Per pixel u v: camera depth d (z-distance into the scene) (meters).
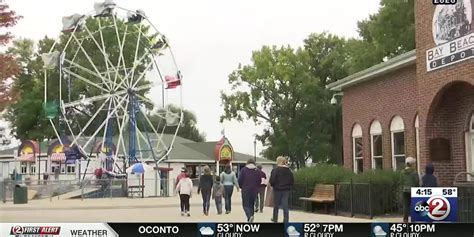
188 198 22.28
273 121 69.38
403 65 22.81
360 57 50.19
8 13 17.11
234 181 23.05
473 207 16.08
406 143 23.03
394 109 24.03
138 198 40.84
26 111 71.38
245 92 69.25
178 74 51.75
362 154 26.86
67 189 40.78
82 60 70.06
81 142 60.91
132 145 49.88
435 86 18.61
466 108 18.73
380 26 47.50
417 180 16.09
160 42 52.34
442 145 19.16
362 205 19.47
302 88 66.94
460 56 17.28
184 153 67.31
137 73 70.00
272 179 16.73
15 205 31.25
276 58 68.44
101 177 45.31
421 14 19.44
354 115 27.70
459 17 17.34
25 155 55.81
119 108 56.16
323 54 71.50
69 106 49.84
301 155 69.44
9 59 18.12
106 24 71.25
